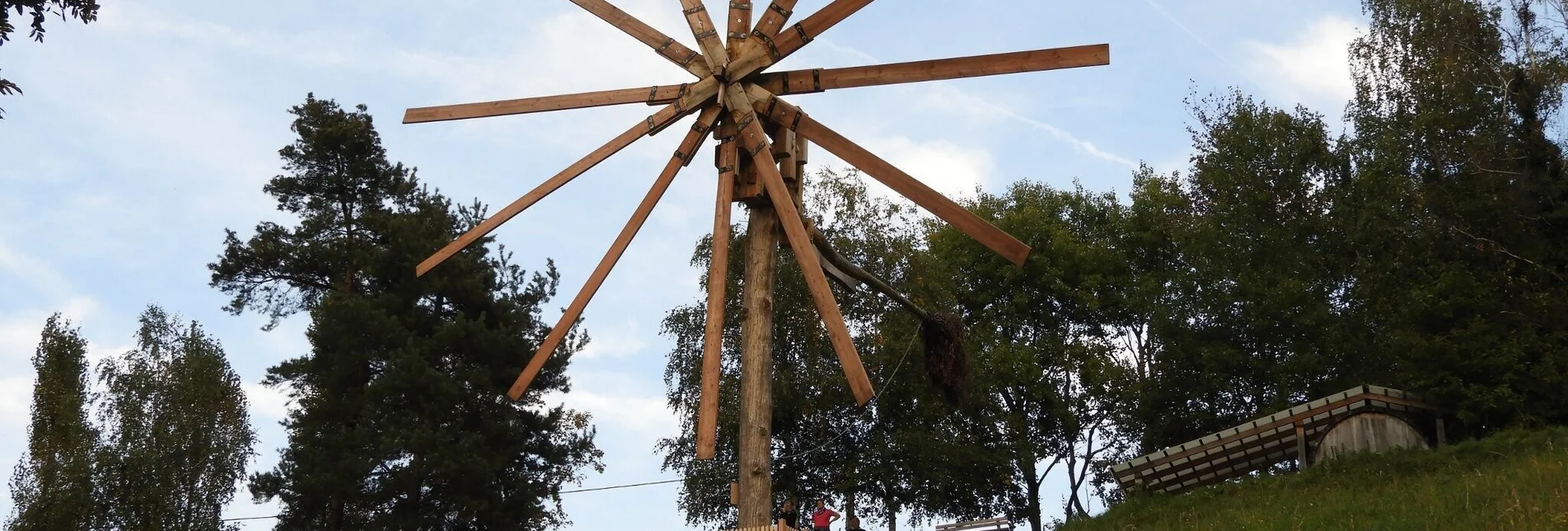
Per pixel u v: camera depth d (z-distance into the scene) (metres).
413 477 35.69
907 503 38.59
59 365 48.88
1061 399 45.47
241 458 48.09
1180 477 32.88
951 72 16.11
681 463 37.72
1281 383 39.72
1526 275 34.88
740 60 16.64
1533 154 36.69
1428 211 37.56
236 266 40.22
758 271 16.45
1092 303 47.06
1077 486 45.88
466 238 17.36
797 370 36.72
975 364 42.50
